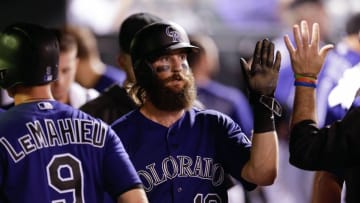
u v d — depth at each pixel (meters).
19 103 11.88
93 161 11.81
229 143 12.77
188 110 12.89
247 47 23.41
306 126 11.58
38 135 11.59
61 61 16.66
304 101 11.80
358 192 11.55
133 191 11.91
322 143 11.24
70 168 11.66
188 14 24.22
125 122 12.89
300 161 11.42
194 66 19.14
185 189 12.59
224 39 23.53
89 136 11.87
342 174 13.02
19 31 11.83
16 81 11.78
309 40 12.77
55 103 11.94
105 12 24.28
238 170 12.66
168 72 12.49
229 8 23.91
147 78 12.55
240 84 23.19
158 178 12.60
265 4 23.72
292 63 11.95
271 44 12.22
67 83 16.88
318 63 11.85
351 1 24.52
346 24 19.59
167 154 12.67
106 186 12.05
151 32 12.52
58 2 23.16
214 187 12.77
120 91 14.83
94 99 14.91
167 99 12.48
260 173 12.29
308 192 21.25
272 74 12.18
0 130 11.49
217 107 19.67
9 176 11.38
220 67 23.25
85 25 24.05
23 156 11.44
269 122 12.20
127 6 24.28
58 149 11.66
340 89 16.19
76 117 11.93
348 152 11.19
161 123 12.80
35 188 11.41
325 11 22.11
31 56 11.70
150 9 24.33
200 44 19.16
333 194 13.16
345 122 11.23
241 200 20.30
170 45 12.41
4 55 11.80
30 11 23.03
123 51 14.91
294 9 21.84
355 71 15.77
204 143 12.79
